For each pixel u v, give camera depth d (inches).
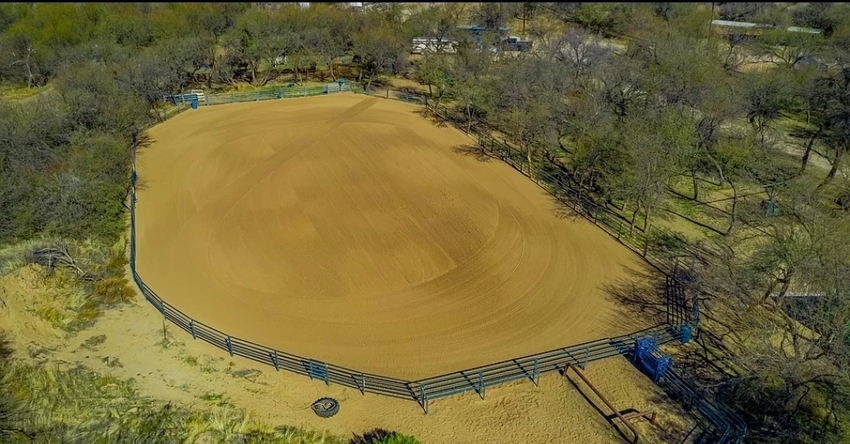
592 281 1596.9
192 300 1529.3
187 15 3344.0
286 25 3223.4
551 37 3307.1
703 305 1496.1
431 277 1628.9
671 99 2052.2
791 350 1294.3
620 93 2183.8
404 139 2509.8
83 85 2373.3
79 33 3142.2
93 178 1892.2
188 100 2925.7
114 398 1208.8
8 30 3169.3
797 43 2908.5
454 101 2970.0
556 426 1170.6
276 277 1628.9
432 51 3289.9
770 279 1384.1
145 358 1328.7
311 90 3122.5
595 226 1854.1
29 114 2047.2
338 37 3255.4
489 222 1875.0
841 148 1909.4
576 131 2129.7
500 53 2839.6
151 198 2042.3
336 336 1412.4
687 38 2613.2
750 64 2938.0
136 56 2878.9
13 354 1326.3
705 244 1747.0
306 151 2401.6
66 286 1569.9
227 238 1808.6
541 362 1332.4
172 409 1181.7
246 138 2527.1
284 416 1184.8
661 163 1699.1
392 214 1934.1
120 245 1753.2
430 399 1234.6
